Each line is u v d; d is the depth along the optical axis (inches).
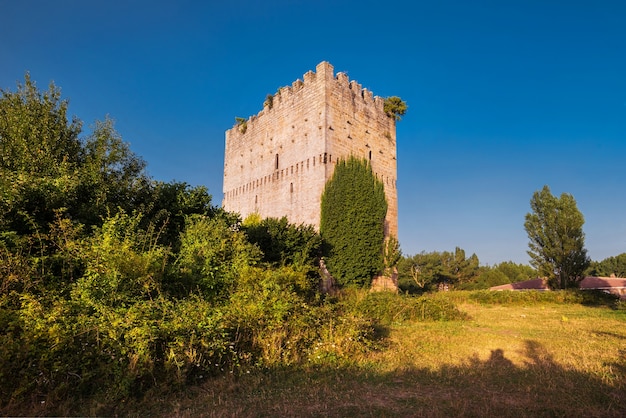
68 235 418.6
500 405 281.0
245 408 273.4
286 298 462.6
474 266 3363.7
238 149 1760.6
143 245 458.6
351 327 458.0
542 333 633.6
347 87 1397.6
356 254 1205.7
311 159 1309.1
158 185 743.7
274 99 1557.6
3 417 241.9
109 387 281.1
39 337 278.1
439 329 667.4
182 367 316.8
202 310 377.1
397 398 300.0
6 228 407.8
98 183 589.3
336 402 288.7
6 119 670.5
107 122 784.3
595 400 295.3
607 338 577.9
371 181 1309.1
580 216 1803.6
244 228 962.1
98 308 331.9
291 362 383.2
